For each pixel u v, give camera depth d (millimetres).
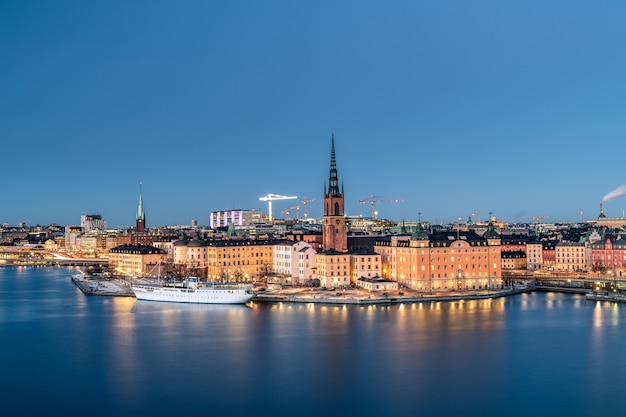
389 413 169875
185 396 182625
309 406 174500
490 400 178375
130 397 182250
